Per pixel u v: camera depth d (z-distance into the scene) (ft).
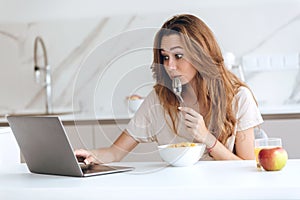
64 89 14.11
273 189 4.21
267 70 13.06
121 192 4.39
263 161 5.02
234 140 6.89
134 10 13.70
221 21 13.24
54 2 14.05
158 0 13.56
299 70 12.95
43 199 4.53
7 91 14.38
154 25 13.61
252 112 6.91
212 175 4.87
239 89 6.98
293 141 11.27
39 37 14.16
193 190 4.30
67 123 11.44
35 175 5.41
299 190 4.18
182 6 13.44
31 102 14.29
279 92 13.03
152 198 4.34
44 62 14.17
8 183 4.91
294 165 5.42
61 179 5.02
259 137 7.67
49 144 5.12
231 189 4.25
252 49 13.15
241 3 13.15
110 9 13.82
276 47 13.07
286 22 13.01
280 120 11.30
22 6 14.17
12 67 14.33
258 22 13.11
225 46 13.23
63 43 14.08
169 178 4.78
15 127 5.41
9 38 14.30
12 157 6.52
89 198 4.45
